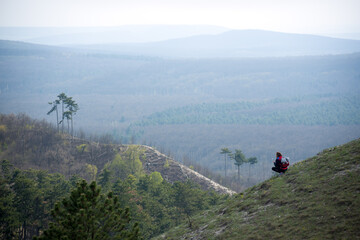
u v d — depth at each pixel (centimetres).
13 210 4597
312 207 1684
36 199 5125
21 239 5059
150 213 5462
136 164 11906
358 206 1498
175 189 5759
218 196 6506
